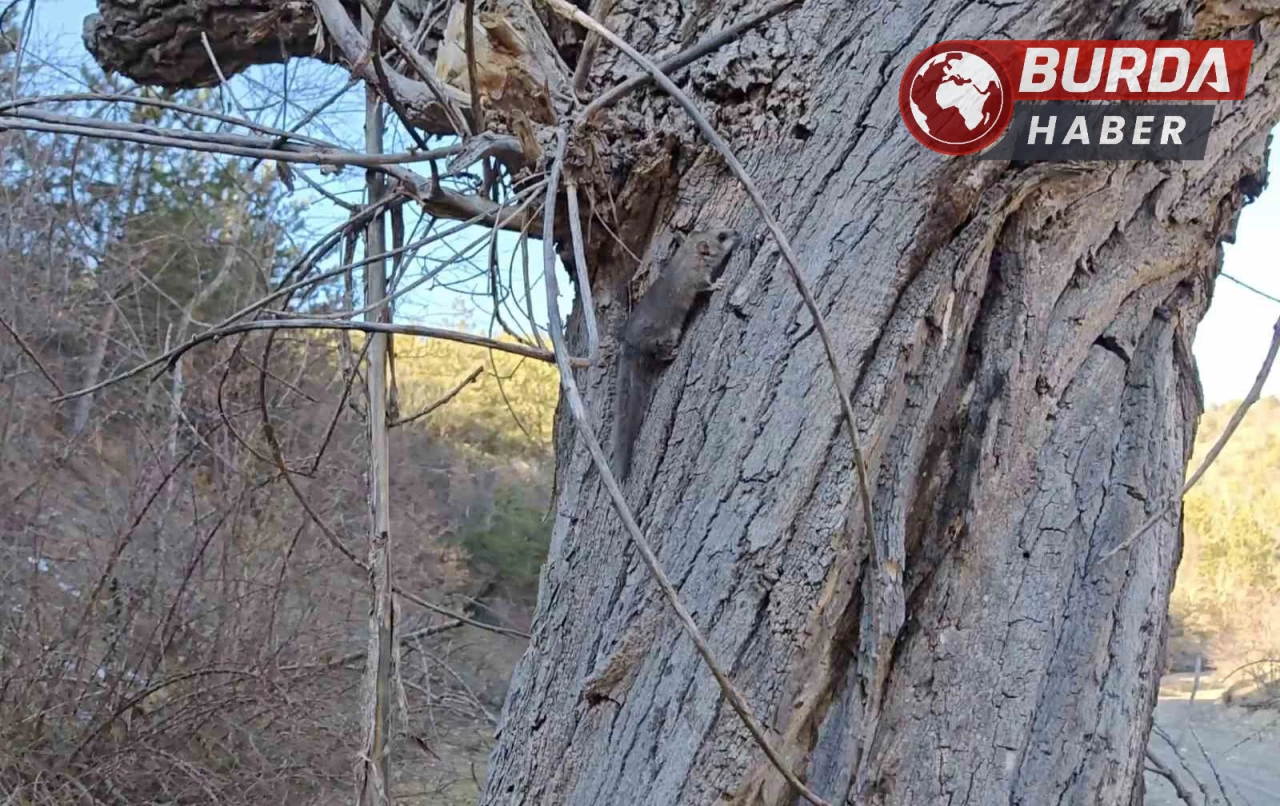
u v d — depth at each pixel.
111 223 8.96
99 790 6.02
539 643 2.36
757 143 2.25
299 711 6.64
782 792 1.88
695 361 2.19
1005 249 2.11
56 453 7.13
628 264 2.48
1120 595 1.99
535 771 2.15
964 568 2.00
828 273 2.03
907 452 1.98
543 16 2.76
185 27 4.15
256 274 9.05
